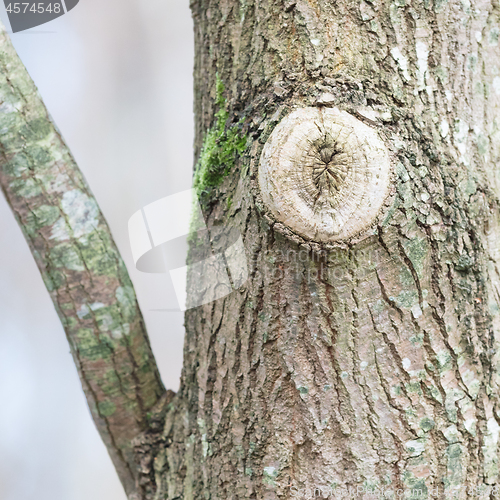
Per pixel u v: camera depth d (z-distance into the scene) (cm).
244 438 510
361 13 507
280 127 506
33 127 514
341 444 508
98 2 943
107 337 515
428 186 507
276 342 509
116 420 516
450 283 508
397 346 508
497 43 509
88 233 515
